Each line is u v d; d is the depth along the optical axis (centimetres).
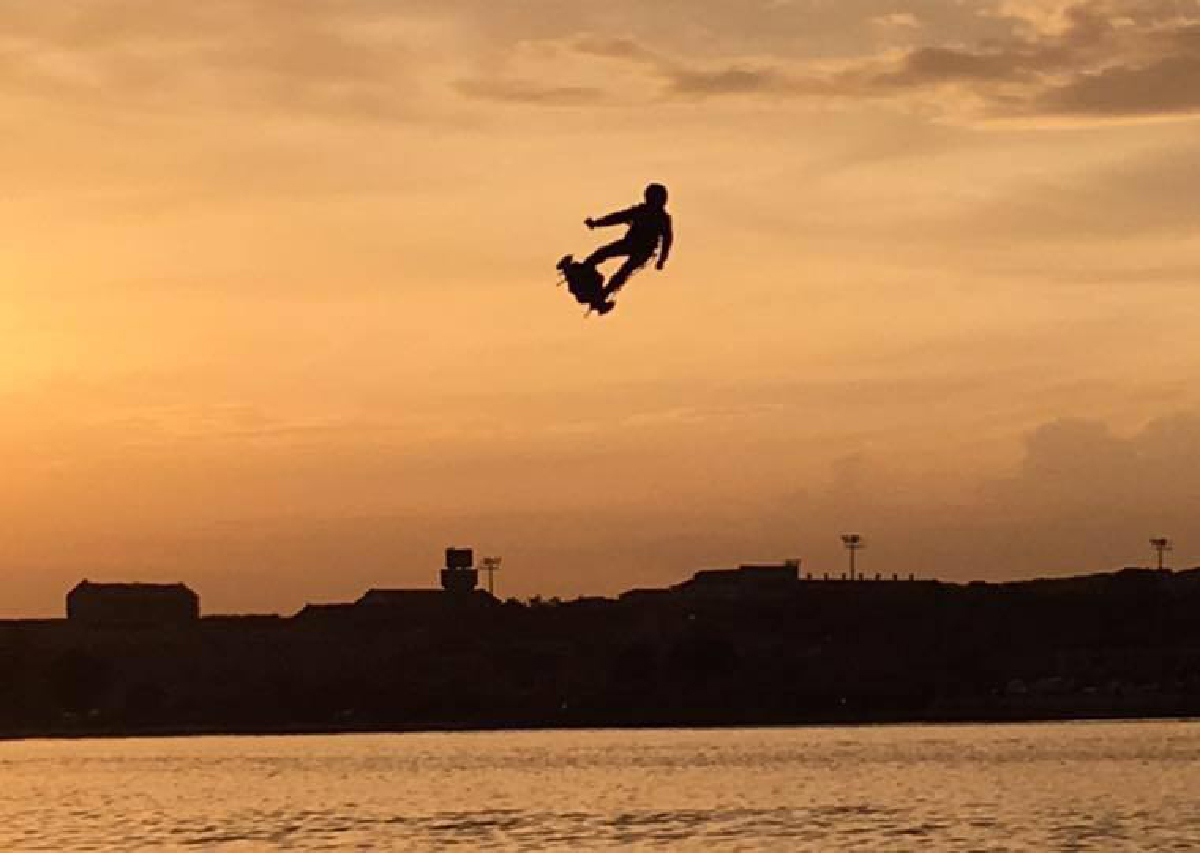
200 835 14525
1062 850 12606
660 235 5053
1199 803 16038
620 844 13450
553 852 12975
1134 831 13725
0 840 14238
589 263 5066
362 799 18300
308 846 13638
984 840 13275
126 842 14038
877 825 14500
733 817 15450
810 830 14200
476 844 13600
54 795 19225
